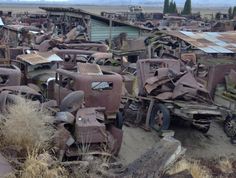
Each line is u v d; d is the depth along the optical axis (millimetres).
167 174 3730
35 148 3852
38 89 7645
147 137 7312
